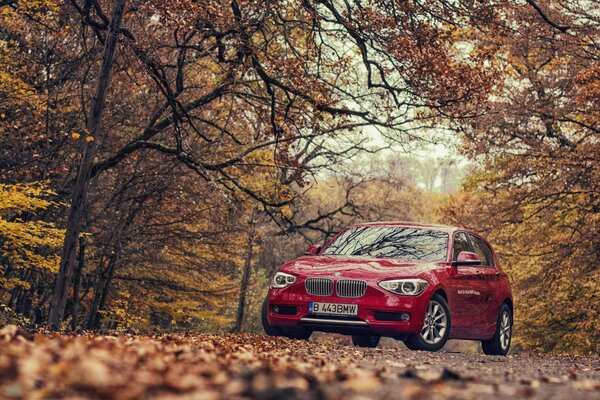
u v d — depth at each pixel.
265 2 16.47
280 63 16.69
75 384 3.34
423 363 6.91
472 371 5.70
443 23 16.97
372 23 16.59
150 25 18.89
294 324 10.22
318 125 18.08
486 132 24.89
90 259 23.52
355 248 11.07
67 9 18.58
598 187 24.62
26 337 6.08
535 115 25.17
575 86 24.23
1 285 17.95
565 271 26.00
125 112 20.38
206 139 18.55
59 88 18.70
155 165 21.62
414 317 9.71
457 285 10.48
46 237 14.76
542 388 4.66
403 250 10.82
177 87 18.06
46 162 18.38
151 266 24.64
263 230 26.22
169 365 4.43
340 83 18.64
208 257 25.31
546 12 23.52
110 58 15.07
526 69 26.84
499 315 11.63
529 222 27.83
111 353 4.59
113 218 21.22
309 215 39.41
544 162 25.42
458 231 11.31
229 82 17.61
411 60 16.34
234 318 37.53
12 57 17.78
